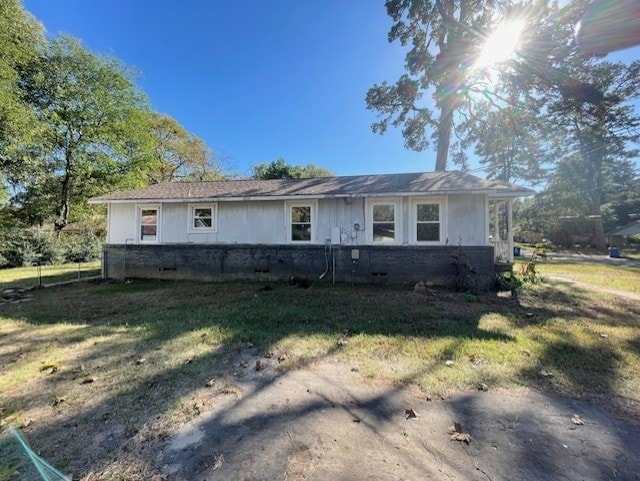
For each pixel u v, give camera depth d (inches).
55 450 85.3
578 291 329.4
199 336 178.9
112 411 104.3
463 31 557.9
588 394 114.3
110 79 760.3
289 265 406.9
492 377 127.0
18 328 201.0
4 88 548.1
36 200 741.3
